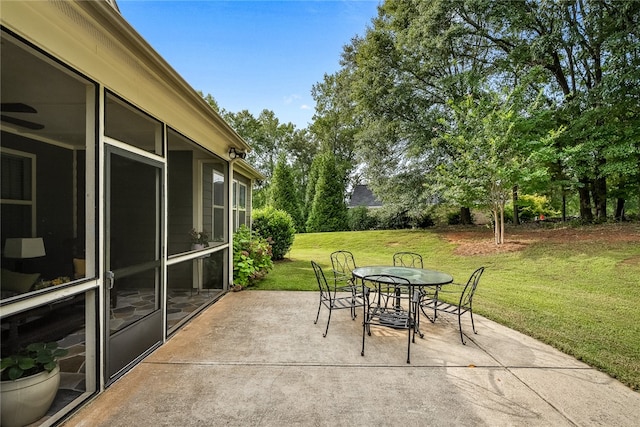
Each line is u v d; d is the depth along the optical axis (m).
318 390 2.46
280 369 2.79
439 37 10.48
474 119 9.27
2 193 3.46
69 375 2.56
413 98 12.62
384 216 15.09
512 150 8.73
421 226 15.19
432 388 2.51
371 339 3.50
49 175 3.91
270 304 4.80
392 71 12.86
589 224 10.12
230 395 2.38
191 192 5.64
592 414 2.21
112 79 2.48
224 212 5.70
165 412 2.16
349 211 17.98
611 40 7.98
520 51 9.88
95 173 2.34
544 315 4.32
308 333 3.65
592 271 6.56
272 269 7.58
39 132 3.76
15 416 1.89
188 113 3.79
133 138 4.12
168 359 2.97
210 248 4.76
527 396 2.42
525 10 9.29
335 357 3.04
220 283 5.59
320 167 18.25
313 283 6.22
